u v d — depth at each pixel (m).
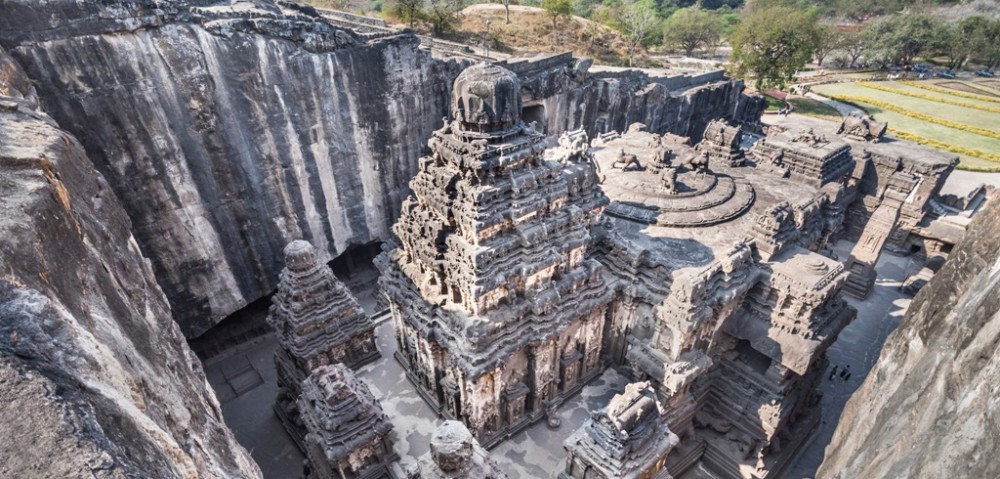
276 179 33.09
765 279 24.92
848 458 10.83
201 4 36.97
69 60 24.02
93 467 4.48
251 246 33.47
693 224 28.44
